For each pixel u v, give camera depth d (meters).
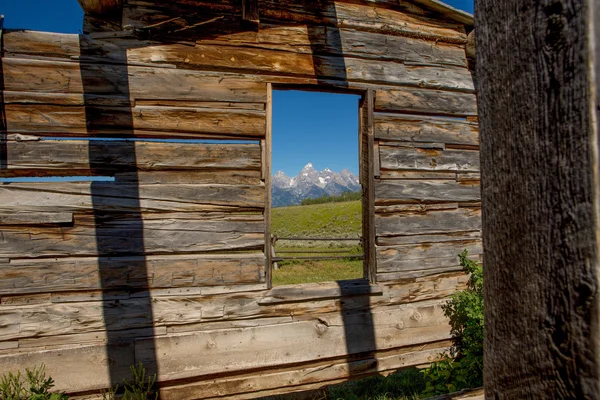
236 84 3.50
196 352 3.21
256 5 3.47
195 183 3.37
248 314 3.37
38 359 2.94
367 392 3.99
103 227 3.17
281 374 3.39
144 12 3.33
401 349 3.75
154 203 3.27
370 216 3.78
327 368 3.51
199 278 3.30
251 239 3.44
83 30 3.29
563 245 0.61
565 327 0.60
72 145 3.15
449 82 4.17
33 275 3.02
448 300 3.95
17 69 3.08
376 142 3.86
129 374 3.08
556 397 0.61
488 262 0.77
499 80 0.75
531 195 0.67
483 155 0.79
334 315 3.56
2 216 2.98
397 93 3.96
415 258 3.89
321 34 3.76
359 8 3.90
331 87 3.76
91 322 3.08
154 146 3.30
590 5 0.58
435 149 4.07
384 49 3.96
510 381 0.71
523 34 0.69
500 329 0.73
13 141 3.05
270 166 3.51
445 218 4.05
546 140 0.64
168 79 3.36
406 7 4.07
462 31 4.33
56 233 3.09
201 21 3.45
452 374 3.78
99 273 3.12
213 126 3.42
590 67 0.57
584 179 0.58
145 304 3.18
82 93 3.19
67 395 2.99
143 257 3.22
